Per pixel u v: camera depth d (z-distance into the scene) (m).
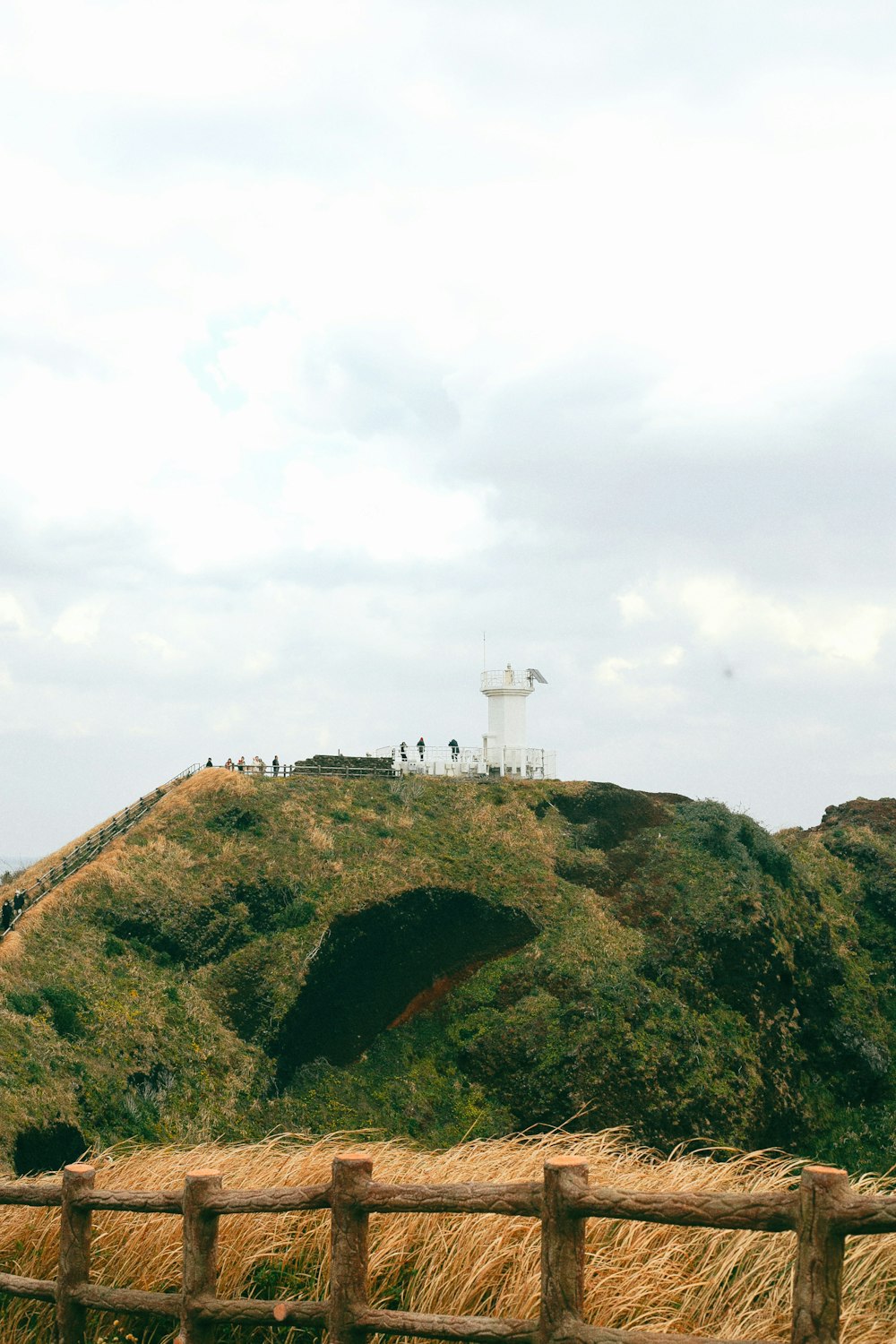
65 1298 6.70
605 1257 6.77
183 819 46.91
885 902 52.81
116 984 34.75
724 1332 6.23
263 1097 34.09
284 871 43.75
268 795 50.03
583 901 46.50
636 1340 4.63
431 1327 5.28
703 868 48.59
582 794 54.75
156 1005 34.66
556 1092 36.94
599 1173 7.89
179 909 40.06
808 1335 4.15
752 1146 37.50
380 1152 8.56
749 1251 6.77
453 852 48.47
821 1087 42.88
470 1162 8.10
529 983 41.62
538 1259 6.71
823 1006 45.34
